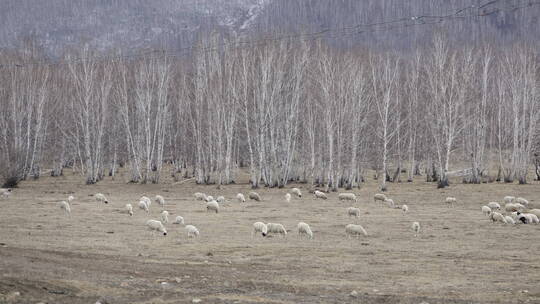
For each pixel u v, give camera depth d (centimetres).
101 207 6066
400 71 11756
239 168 12662
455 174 10938
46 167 13800
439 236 4166
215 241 3772
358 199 7188
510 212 5731
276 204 6506
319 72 10262
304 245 3659
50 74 11869
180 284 2316
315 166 9819
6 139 9619
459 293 2305
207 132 10038
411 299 2158
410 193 7900
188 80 12356
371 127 10394
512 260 3188
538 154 10300
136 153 10350
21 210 5659
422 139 10594
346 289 2353
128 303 1925
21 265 2408
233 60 9675
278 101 9488
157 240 3794
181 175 11506
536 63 10281
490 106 10344
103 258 2889
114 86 11219
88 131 9638
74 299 1925
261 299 2083
